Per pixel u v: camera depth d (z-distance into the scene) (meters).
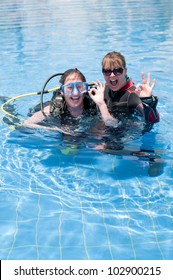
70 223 2.86
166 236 2.71
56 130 4.14
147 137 4.05
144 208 3.01
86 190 3.26
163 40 9.17
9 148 3.96
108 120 4.01
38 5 17.09
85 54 8.16
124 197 3.15
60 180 3.40
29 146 3.98
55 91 4.40
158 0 16.59
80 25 11.50
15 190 3.26
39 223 2.86
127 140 3.96
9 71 7.12
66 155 3.79
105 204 3.07
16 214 2.96
